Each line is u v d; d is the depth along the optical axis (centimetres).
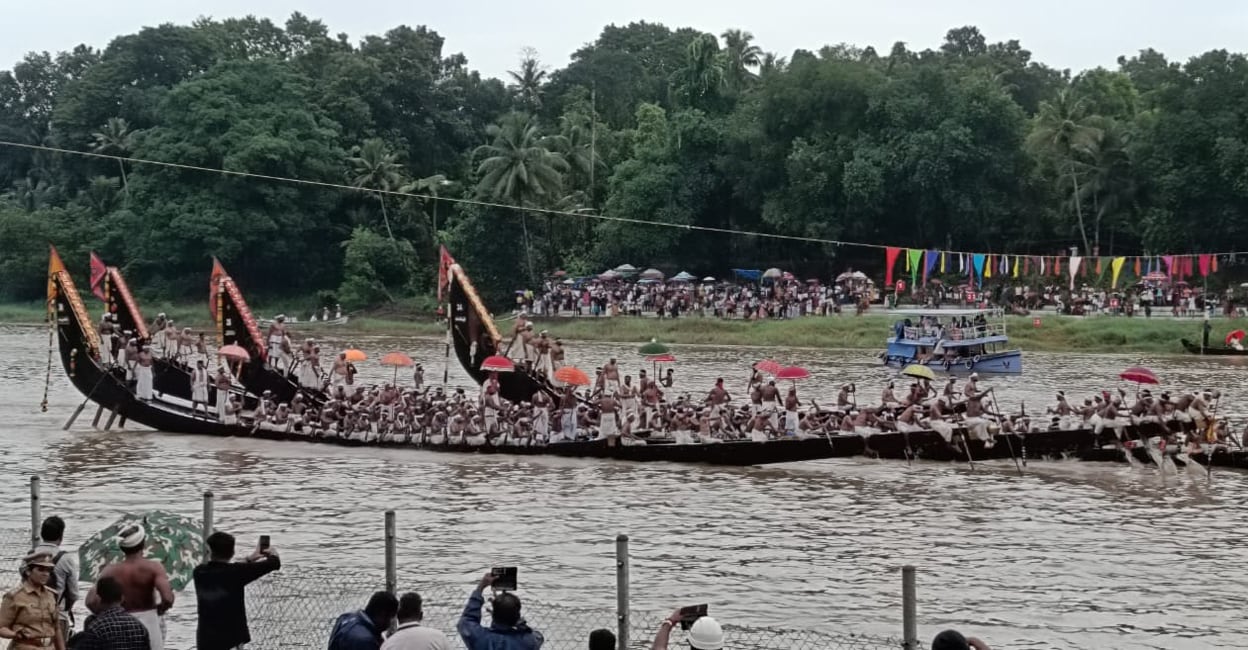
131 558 1457
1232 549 2728
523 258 10844
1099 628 2178
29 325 10675
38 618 1412
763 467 3741
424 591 2008
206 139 11038
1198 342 7606
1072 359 7412
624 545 1460
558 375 3991
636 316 9519
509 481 3528
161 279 11444
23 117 13938
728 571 2550
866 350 8081
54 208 12156
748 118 10756
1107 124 10138
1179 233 9256
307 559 2623
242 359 4428
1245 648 2073
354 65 12338
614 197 11025
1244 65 9150
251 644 1667
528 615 1980
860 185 9588
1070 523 2986
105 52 13138
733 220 11256
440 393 4194
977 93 9662
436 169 12912
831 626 2164
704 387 5988
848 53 11088
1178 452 3600
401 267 11225
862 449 3662
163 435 4381
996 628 2175
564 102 13550
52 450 4069
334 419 4206
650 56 14738
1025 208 9900
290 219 11094
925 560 2644
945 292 9594
